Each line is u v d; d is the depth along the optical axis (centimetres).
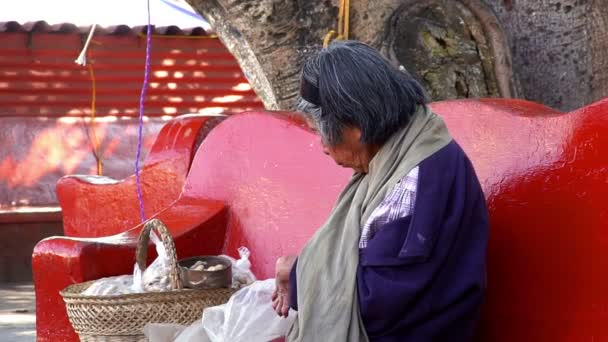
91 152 1289
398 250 297
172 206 501
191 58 1300
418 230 296
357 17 488
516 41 520
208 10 513
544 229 335
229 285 408
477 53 501
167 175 561
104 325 388
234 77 1312
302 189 440
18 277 1255
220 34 521
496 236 351
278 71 499
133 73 1287
